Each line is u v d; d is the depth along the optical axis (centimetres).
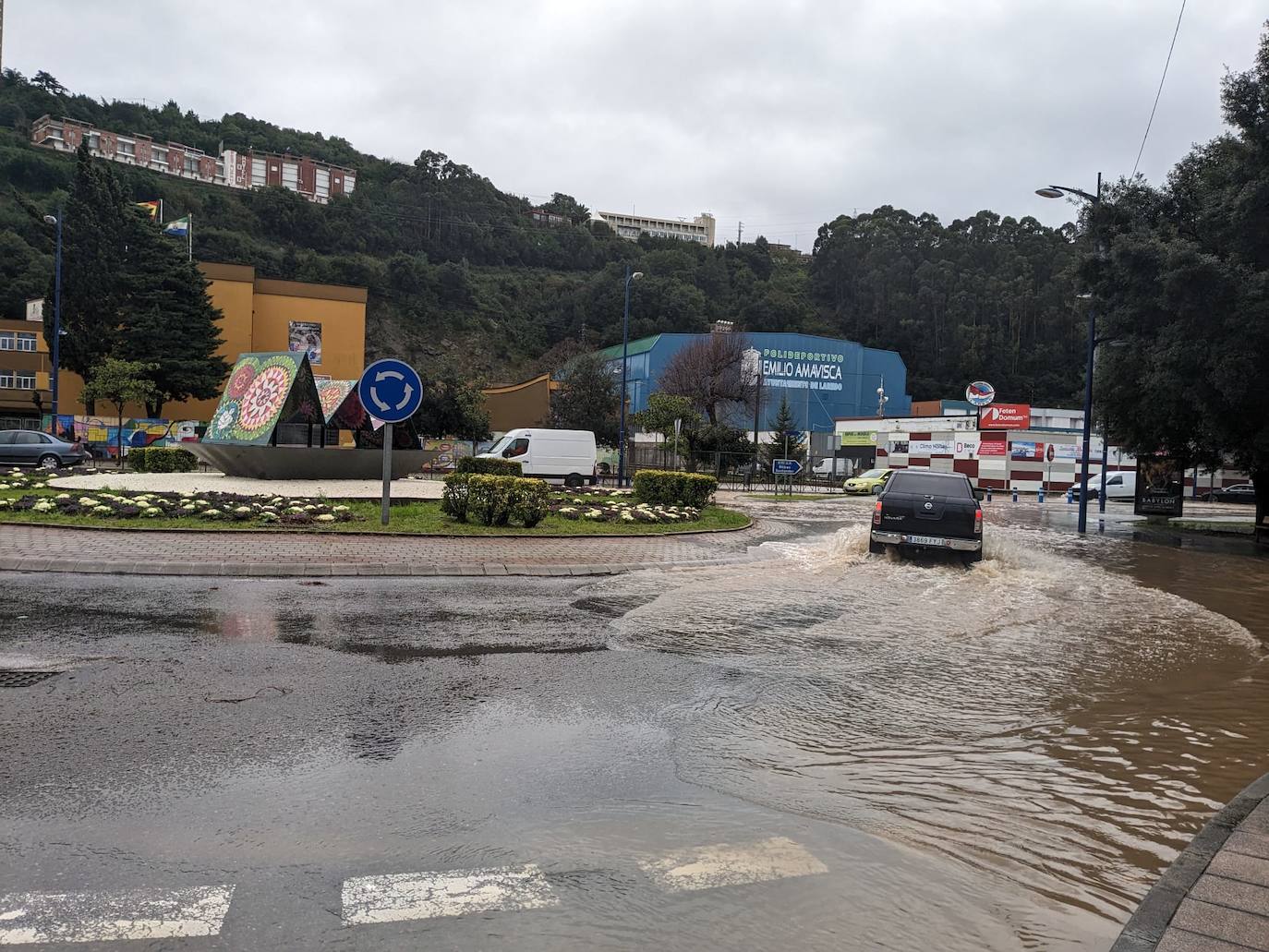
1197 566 1534
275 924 279
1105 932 294
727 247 14488
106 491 1611
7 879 302
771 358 8481
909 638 786
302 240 10350
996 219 13675
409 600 880
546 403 6347
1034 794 421
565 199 15838
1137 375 2223
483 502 1482
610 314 10331
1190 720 550
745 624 823
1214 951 271
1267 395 1912
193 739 446
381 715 499
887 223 13062
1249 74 1925
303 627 727
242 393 2181
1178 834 380
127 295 4666
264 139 13400
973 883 326
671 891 309
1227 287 1822
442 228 11950
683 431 4647
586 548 1330
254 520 1366
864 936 283
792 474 3541
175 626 709
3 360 5788
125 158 10925
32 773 396
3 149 8306
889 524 1379
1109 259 2178
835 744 484
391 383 1397
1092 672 676
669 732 491
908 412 9200
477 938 275
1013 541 1936
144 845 331
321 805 372
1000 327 11600
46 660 589
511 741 464
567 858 333
